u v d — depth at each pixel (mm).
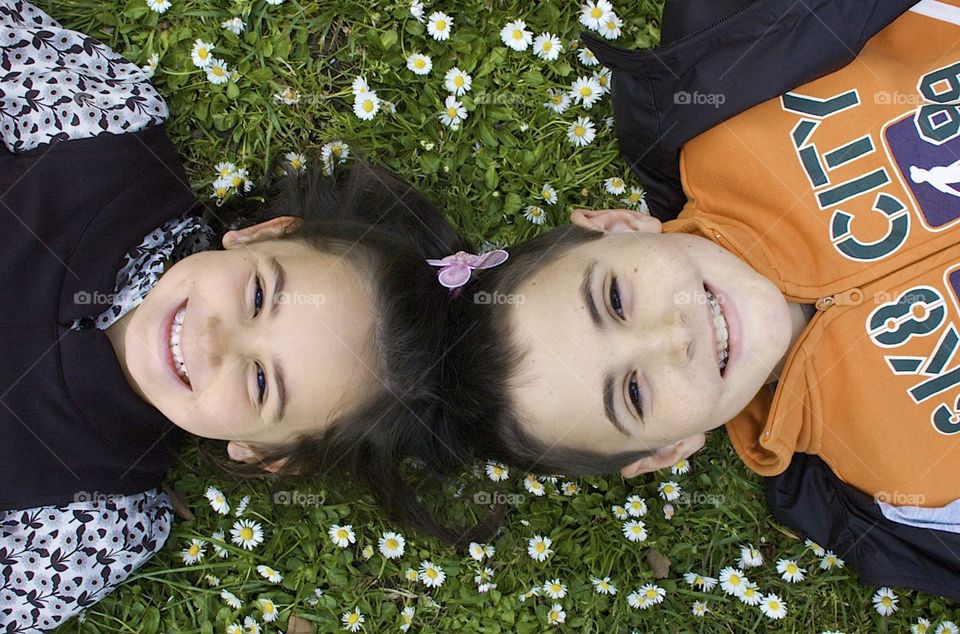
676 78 735
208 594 775
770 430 732
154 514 769
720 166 740
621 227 729
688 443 729
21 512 730
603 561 795
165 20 778
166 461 765
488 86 794
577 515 801
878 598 798
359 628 781
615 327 659
